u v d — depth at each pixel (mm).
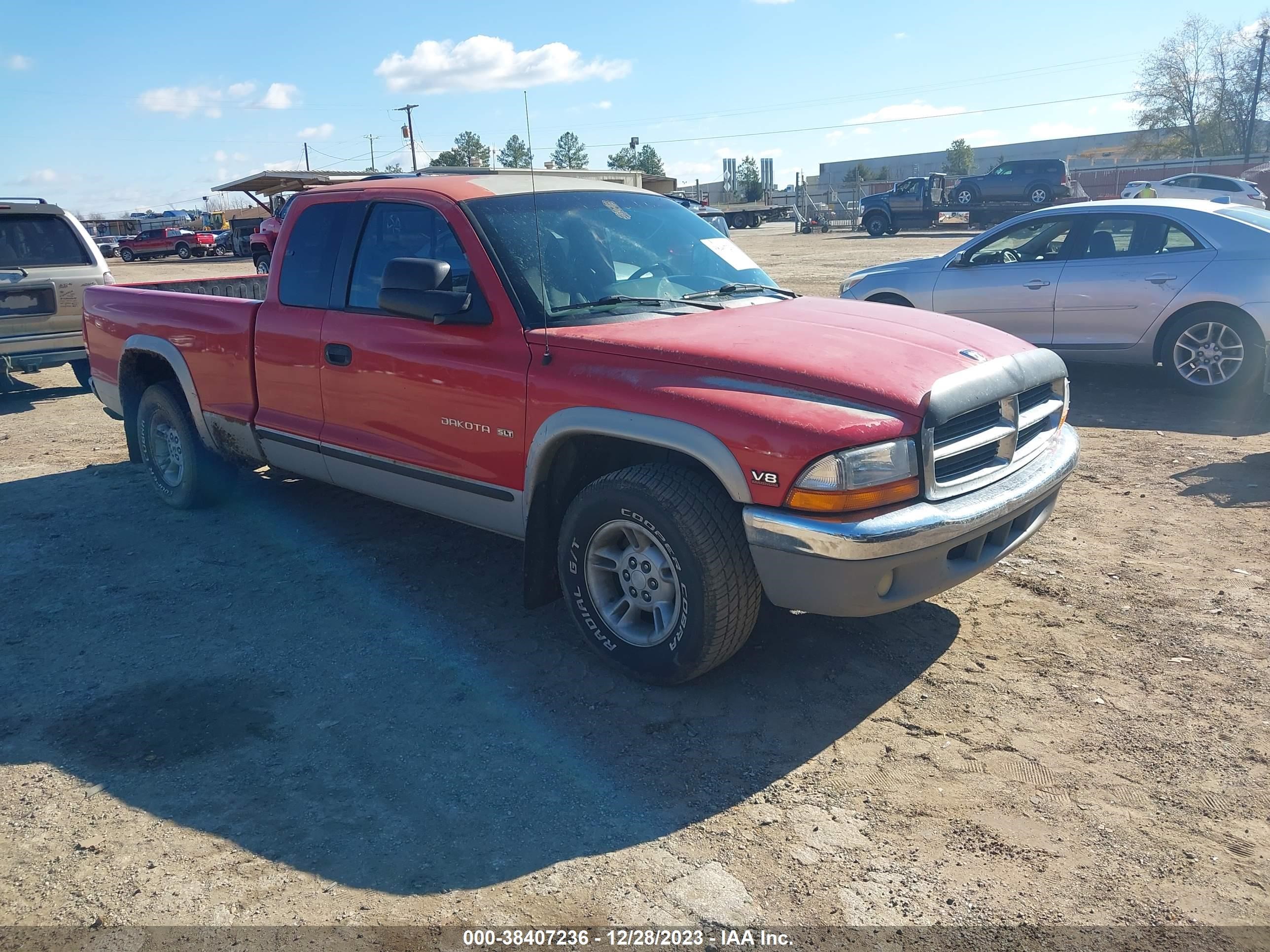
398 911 2545
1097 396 8391
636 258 4344
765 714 3496
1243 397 7902
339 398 4602
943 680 3705
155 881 2682
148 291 6102
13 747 3383
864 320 3990
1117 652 3883
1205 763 3127
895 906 2535
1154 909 2504
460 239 4074
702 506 3338
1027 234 8789
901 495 3189
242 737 3412
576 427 3576
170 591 4711
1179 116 66125
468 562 5008
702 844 2797
